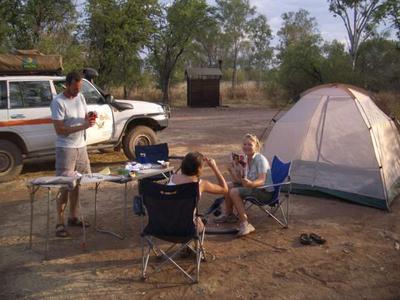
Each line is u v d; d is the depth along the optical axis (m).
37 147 9.10
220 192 5.43
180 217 4.70
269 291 4.54
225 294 4.48
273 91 33.16
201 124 18.84
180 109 28.97
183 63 36.16
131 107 10.04
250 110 27.52
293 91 31.44
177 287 4.62
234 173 6.43
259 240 5.84
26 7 20.39
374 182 7.18
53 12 20.98
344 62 30.58
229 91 38.62
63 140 5.81
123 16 25.27
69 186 5.18
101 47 25.89
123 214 6.93
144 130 10.29
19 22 20.30
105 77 26.45
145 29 26.56
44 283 4.76
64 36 21.56
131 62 27.27
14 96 8.84
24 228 6.40
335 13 34.16
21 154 9.05
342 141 7.54
